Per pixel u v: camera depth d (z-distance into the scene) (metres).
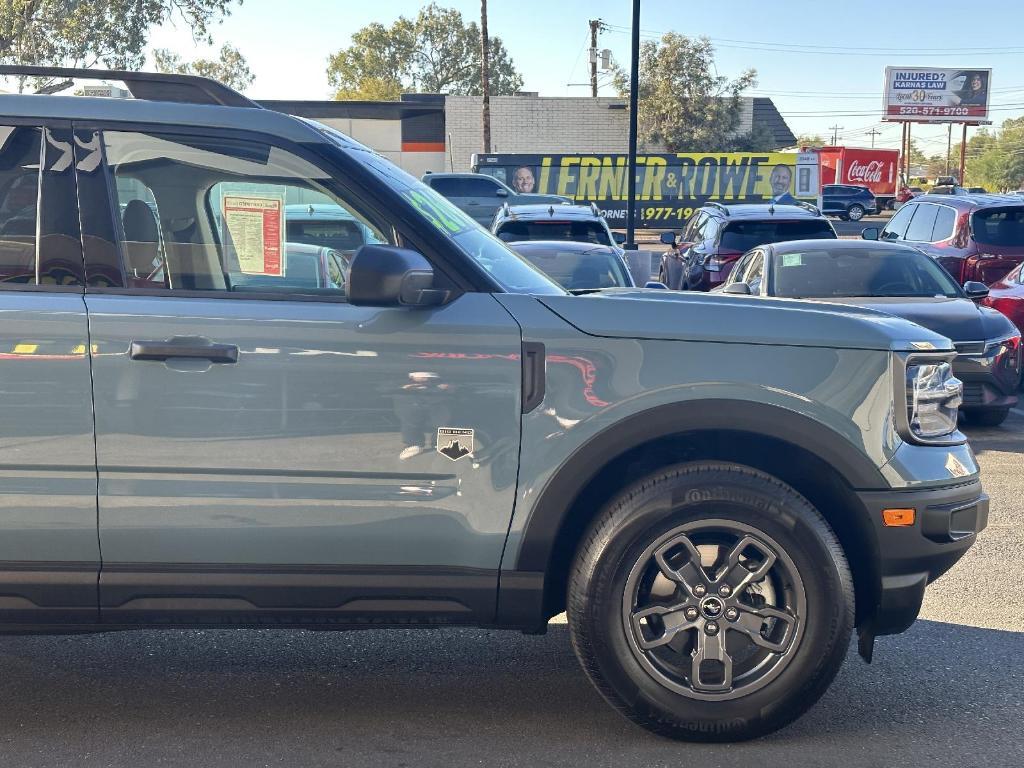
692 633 3.46
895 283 9.48
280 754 3.45
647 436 3.38
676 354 3.40
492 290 3.46
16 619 3.43
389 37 90.81
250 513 3.36
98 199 3.43
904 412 3.45
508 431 3.38
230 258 3.46
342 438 3.36
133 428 3.33
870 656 3.64
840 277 9.55
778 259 9.85
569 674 4.15
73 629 3.47
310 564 3.41
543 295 3.49
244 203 3.48
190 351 3.31
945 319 8.75
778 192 35.97
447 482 3.38
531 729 3.64
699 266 14.85
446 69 91.12
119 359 3.31
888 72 83.88
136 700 3.88
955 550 3.53
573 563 3.48
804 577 3.38
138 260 3.43
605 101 49.94
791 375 3.40
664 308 3.46
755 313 3.48
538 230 14.47
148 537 3.37
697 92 51.78
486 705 3.85
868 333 3.46
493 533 3.41
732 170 36.00
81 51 32.72
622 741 3.55
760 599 3.47
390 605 3.45
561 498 3.40
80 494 3.34
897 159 56.81
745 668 3.46
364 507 3.37
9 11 31.66
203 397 3.33
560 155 36.03
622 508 3.39
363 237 3.53
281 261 3.46
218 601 3.43
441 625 3.51
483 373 3.37
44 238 3.40
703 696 3.42
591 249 10.94
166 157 3.46
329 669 4.18
